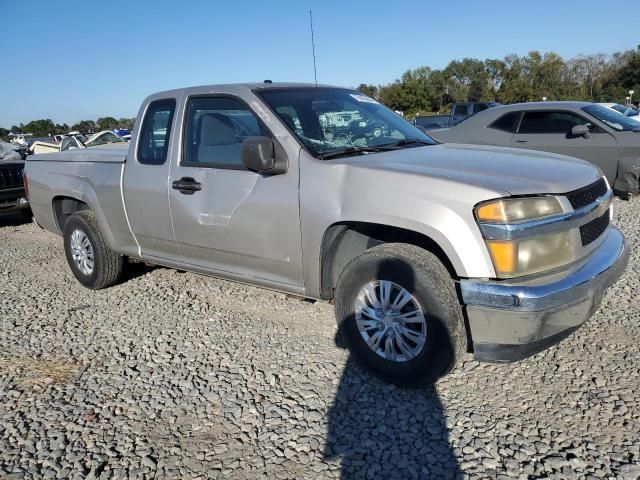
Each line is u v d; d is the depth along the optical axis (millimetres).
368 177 3248
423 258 3072
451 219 2941
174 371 3734
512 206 2861
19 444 3008
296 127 3725
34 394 3521
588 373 3377
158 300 5074
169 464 2781
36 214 5992
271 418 3117
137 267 6082
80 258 5434
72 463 2826
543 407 3062
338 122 4059
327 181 3396
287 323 4414
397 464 2682
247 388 3457
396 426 2979
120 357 3994
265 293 5094
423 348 3129
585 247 3162
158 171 4375
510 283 2852
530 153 3818
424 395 3262
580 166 3473
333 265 3605
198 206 4074
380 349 3369
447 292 2998
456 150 3869
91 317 4793
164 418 3186
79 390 3551
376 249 3268
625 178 7727
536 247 2904
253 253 3846
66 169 5410
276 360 3799
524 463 2629
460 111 18859
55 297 5379
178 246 4398
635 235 6246
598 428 2854
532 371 3443
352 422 3037
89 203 5070
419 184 3074
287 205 3555
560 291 2836
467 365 3559
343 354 3830
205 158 4098
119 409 3303
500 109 8914
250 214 3760
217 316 4633
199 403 3322
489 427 2916
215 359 3871
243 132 3887
